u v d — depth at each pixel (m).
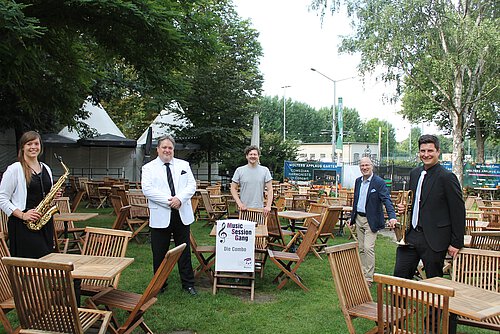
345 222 11.92
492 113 22.67
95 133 20.94
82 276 3.48
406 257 4.56
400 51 18.02
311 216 8.61
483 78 20.16
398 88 19.02
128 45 9.91
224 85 21.55
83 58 11.55
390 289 3.05
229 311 5.34
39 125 16.28
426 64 18.55
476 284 4.23
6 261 3.07
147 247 8.96
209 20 10.41
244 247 5.91
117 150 24.53
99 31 9.44
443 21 17.89
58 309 3.11
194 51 10.44
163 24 8.62
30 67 8.71
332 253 3.91
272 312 5.34
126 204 10.02
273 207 8.10
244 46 23.69
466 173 24.92
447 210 4.28
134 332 4.56
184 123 22.78
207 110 21.80
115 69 18.41
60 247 7.79
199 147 22.16
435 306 2.86
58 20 8.91
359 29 19.12
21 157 4.36
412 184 4.57
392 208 6.74
